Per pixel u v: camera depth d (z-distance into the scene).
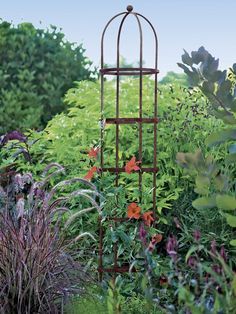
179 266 5.46
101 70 5.57
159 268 5.20
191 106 6.43
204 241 5.59
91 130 6.68
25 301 4.50
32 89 11.14
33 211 4.71
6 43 11.19
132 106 6.83
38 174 6.89
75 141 6.64
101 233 5.38
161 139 6.36
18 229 4.61
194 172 3.41
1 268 4.52
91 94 7.06
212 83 3.17
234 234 5.68
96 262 5.64
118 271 5.31
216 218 5.75
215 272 3.52
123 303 4.80
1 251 4.50
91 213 6.05
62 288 4.52
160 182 6.00
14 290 4.45
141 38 5.43
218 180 3.33
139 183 5.61
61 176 6.57
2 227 4.57
